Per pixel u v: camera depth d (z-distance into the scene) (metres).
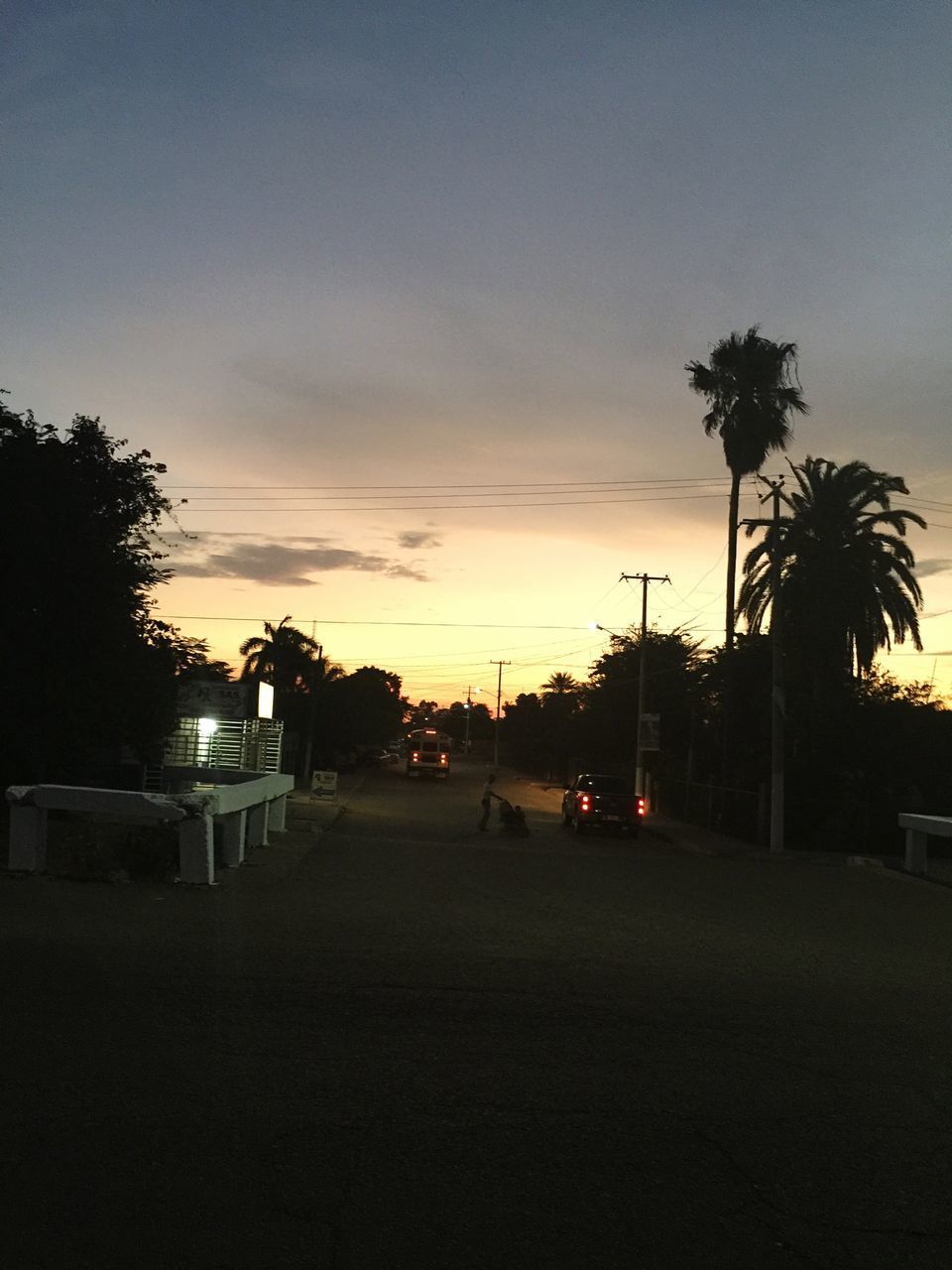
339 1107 5.70
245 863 17.45
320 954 9.69
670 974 9.79
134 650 21.91
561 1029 7.56
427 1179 4.83
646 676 48.66
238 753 34.31
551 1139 5.41
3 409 20.22
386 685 109.94
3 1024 6.87
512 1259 4.13
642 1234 4.39
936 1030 8.09
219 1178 4.73
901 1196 4.90
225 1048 6.65
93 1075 6.00
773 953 11.38
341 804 41.56
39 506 20.03
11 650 20.06
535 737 89.19
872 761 34.59
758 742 38.09
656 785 48.88
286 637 67.75
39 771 21.12
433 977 8.99
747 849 30.33
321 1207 4.49
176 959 9.02
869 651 35.69
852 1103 6.22
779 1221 4.57
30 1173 4.69
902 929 14.05
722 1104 6.10
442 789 60.84
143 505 21.53
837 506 35.72
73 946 9.31
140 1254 4.04
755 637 39.97
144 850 14.02
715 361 42.06
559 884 17.55
